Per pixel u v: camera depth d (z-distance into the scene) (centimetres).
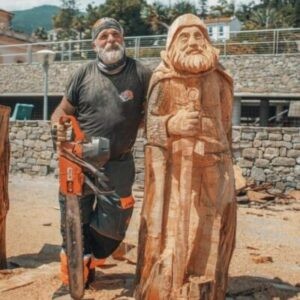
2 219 576
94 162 406
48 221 923
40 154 1563
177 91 384
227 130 412
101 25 421
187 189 378
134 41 2336
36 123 1564
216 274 388
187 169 378
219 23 5688
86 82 430
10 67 2766
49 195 1248
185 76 382
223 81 401
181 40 380
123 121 430
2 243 580
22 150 1583
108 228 441
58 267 556
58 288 470
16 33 4928
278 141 1307
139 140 1371
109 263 572
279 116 2677
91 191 430
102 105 428
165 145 387
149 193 396
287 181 1303
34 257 659
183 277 380
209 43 387
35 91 2692
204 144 383
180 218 378
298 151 1293
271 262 673
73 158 399
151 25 5034
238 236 861
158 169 391
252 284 514
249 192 1258
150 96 393
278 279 568
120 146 437
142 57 2303
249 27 4619
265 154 1316
